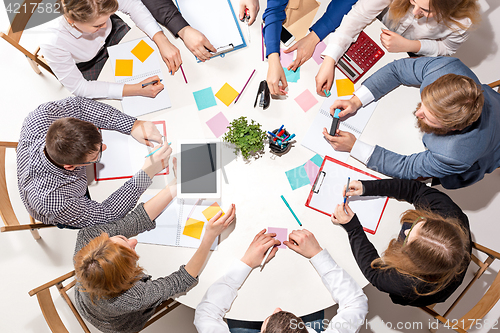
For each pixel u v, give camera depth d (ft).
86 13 4.28
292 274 4.40
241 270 4.31
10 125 6.99
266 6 5.05
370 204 4.60
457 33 5.04
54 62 4.99
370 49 4.94
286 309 4.32
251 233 4.54
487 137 4.26
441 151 4.33
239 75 4.91
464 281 6.44
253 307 4.33
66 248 6.63
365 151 4.58
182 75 4.94
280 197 4.61
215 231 4.37
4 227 4.47
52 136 4.02
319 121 4.76
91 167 4.77
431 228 3.79
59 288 4.65
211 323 4.11
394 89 4.81
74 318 6.41
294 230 4.50
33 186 4.42
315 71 4.95
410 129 4.74
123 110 4.96
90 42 5.43
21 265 6.53
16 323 6.39
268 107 4.82
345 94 4.89
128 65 5.01
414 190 4.52
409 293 4.17
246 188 4.63
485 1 7.17
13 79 7.10
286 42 5.00
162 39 4.98
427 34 5.31
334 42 4.87
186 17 5.08
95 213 4.50
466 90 3.72
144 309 4.33
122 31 5.89
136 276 4.13
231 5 5.08
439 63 4.49
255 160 4.68
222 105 4.83
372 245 4.39
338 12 4.89
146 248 4.53
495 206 6.63
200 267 4.36
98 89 4.93
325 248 4.49
